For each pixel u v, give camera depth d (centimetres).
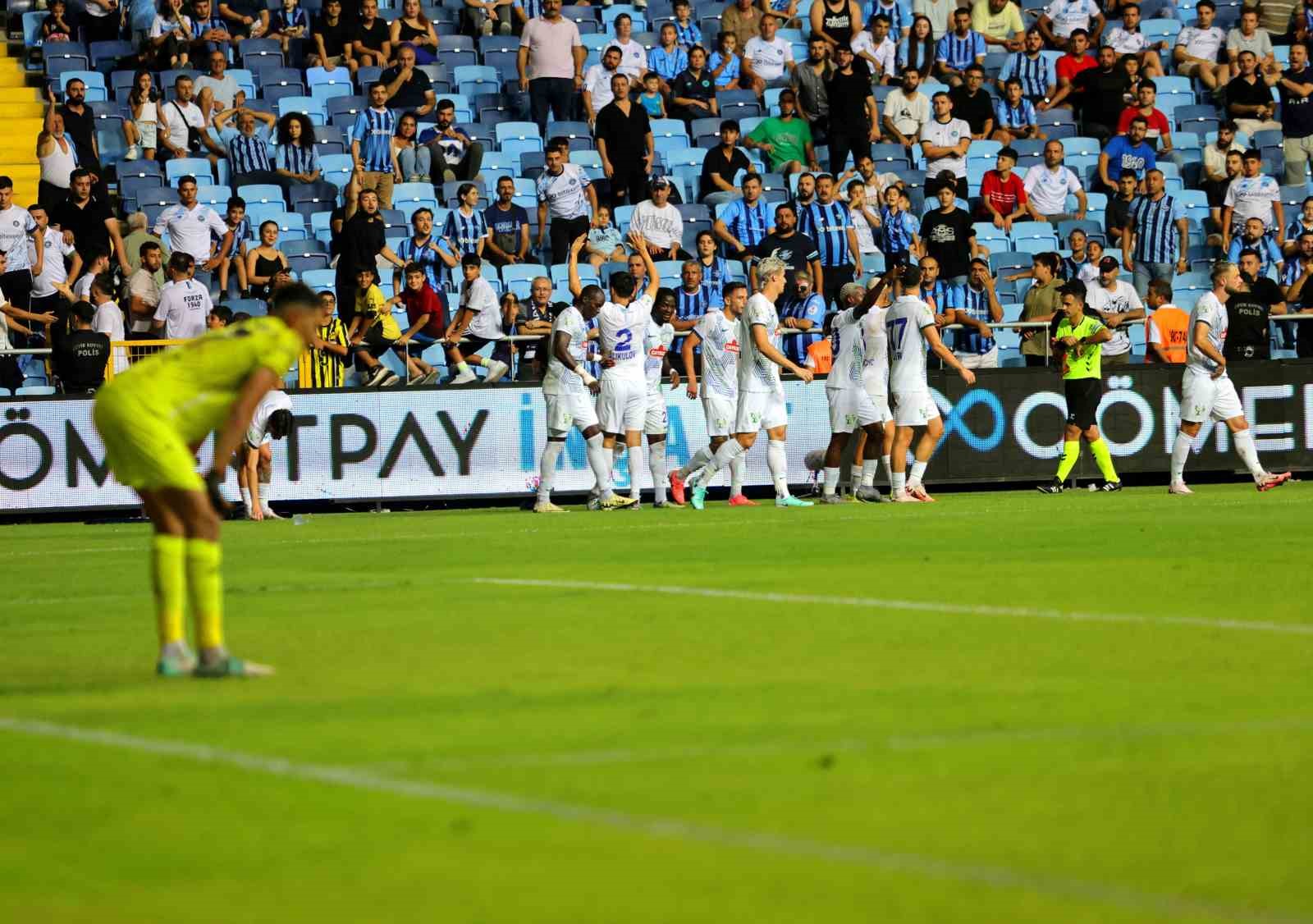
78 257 5297
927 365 4841
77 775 1260
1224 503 4038
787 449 4812
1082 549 2872
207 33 6284
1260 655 1741
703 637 1914
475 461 4666
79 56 6284
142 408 1664
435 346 5128
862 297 4341
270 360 1684
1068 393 4666
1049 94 6762
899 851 1027
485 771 1248
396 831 1086
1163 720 1406
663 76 6500
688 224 5841
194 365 1688
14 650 1941
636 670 1697
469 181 5900
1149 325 5081
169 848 1061
